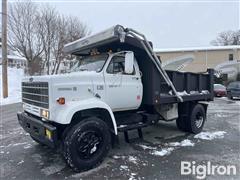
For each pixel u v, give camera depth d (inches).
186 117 263.6
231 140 234.7
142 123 216.7
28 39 1064.8
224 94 788.0
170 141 231.9
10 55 1416.1
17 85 860.6
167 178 148.9
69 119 153.6
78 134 158.1
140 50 209.3
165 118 248.4
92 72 181.8
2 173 157.5
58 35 1069.8
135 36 191.5
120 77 196.1
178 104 265.6
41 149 206.4
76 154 157.2
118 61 198.5
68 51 230.4
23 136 249.4
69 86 163.8
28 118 182.1
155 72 213.8
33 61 1076.5
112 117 177.9
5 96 617.6
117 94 193.5
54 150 203.0
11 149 206.7
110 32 177.3
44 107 162.2
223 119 356.2
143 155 190.7
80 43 210.8
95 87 178.4
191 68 1322.6
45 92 160.6
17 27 1043.9
